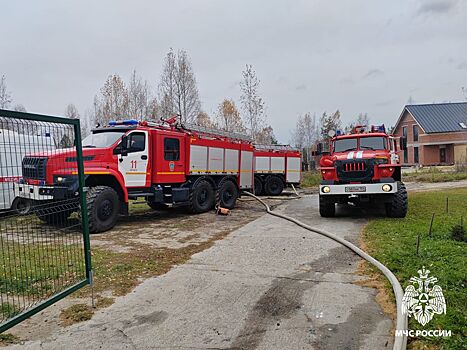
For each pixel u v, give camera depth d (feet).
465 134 121.70
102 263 18.02
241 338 10.72
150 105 77.15
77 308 12.94
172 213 35.60
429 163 125.59
